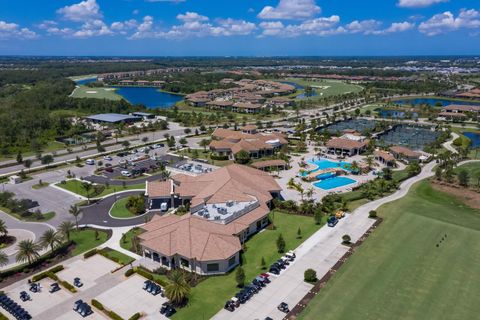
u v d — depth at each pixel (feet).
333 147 509.76
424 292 202.80
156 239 241.14
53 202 347.36
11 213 323.37
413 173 414.62
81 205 338.34
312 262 235.61
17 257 233.14
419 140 592.19
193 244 233.55
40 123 643.86
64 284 214.07
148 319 185.16
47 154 516.32
